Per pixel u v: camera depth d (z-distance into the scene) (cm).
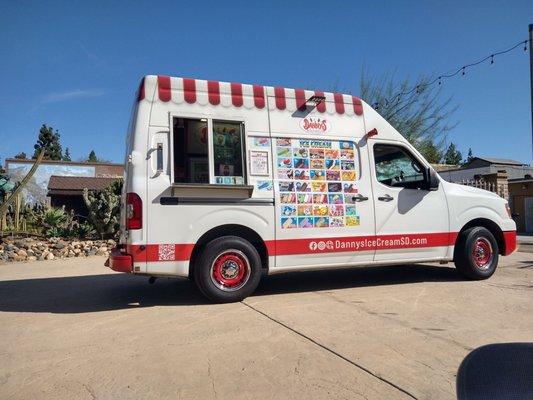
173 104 629
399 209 735
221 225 635
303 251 673
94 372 400
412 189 748
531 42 1551
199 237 623
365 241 708
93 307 635
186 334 498
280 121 680
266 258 665
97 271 992
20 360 432
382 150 746
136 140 610
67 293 741
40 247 1319
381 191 727
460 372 201
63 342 481
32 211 1742
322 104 710
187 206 619
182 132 636
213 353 439
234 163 652
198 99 641
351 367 402
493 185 1575
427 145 2525
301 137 688
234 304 628
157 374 393
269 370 398
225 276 634
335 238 691
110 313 598
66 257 1264
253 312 584
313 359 421
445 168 3203
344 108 724
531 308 593
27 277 917
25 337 500
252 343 466
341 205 699
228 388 365
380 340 470
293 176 677
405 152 760
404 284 759
